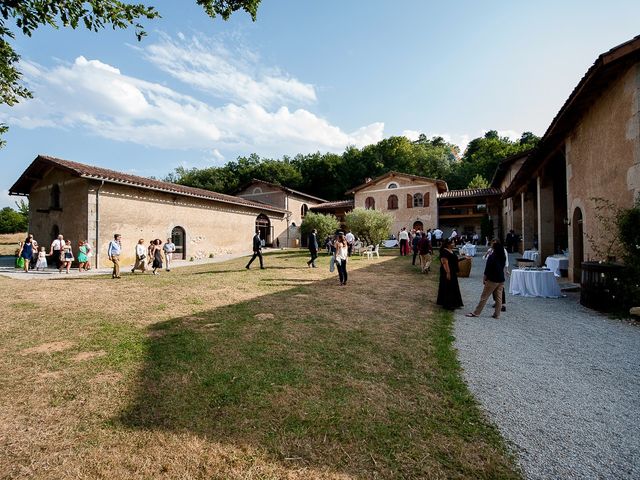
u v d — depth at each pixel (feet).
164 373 11.62
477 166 165.78
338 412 9.20
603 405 9.71
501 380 11.37
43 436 8.07
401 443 7.91
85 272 43.29
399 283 31.81
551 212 41.65
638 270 19.26
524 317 19.71
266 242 96.02
